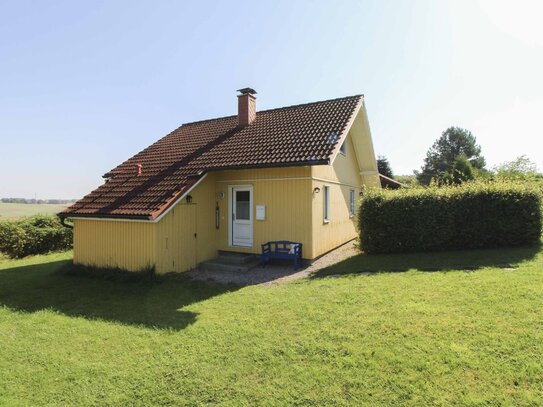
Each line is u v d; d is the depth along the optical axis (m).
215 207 12.43
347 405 3.66
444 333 4.84
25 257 15.95
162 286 9.15
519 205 9.90
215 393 4.05
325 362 4.50
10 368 4.83
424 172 56.22
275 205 11.54
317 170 11.71
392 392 3.79
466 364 4.09
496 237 10.08
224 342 5.31
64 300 8.12
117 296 8.38
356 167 17.25
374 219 11.16
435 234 10.51
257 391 4.02
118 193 12.03
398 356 4.39
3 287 9.51
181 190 10.63
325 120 12.79
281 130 13.13
